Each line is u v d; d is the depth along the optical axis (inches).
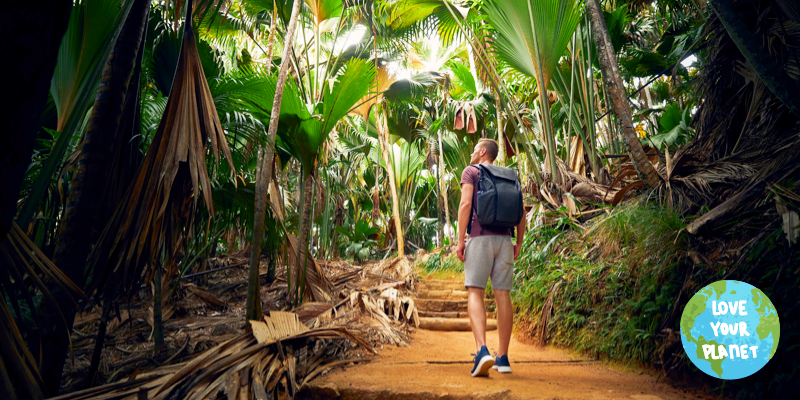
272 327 87.3
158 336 106.9
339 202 441.4
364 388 76.0
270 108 133.3
